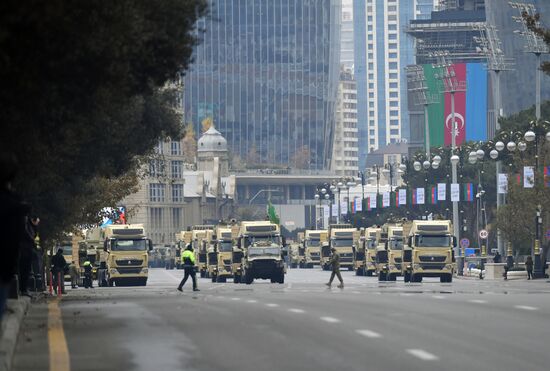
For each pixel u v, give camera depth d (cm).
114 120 11362
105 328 7144
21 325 7450
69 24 5672
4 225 4316
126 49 6272
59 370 4884
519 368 4784
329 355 5338
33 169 8312
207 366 4931
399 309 8881
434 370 4716
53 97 6338
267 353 5447
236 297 12131
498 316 7956
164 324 7438
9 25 5269
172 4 6969
